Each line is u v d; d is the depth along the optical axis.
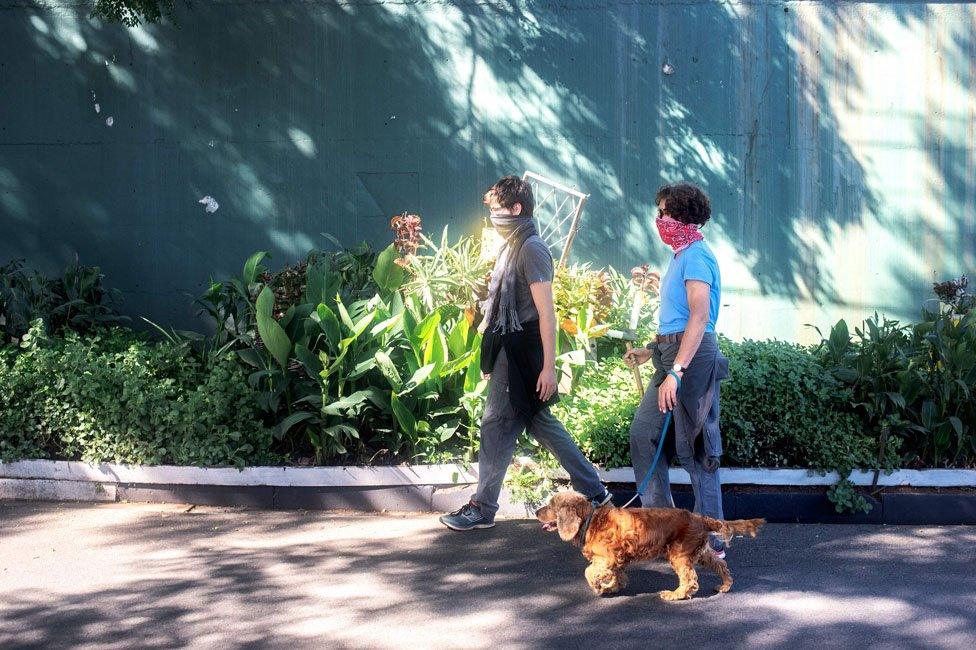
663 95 9.16
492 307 5.64
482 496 5.86
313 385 6.70
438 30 9.12
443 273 7.34
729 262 9.26
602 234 9.22
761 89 9.16
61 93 9.16
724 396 6.51
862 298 9.28
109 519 6.12
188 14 9.11
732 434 6.45
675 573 5.24
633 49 9.12
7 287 8.20
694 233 5.11
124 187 9.22
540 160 9.18
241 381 6.64
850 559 5.48
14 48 9.15
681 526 4.79
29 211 9.25
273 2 9.10
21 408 6.71
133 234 9.24
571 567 5.32
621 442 6.36
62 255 9.27
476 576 5.18
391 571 5.25
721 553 5.23
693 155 9.20
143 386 6.69
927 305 9.10
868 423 6.64
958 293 8.08
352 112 9.16
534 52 9.12
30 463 6.56
